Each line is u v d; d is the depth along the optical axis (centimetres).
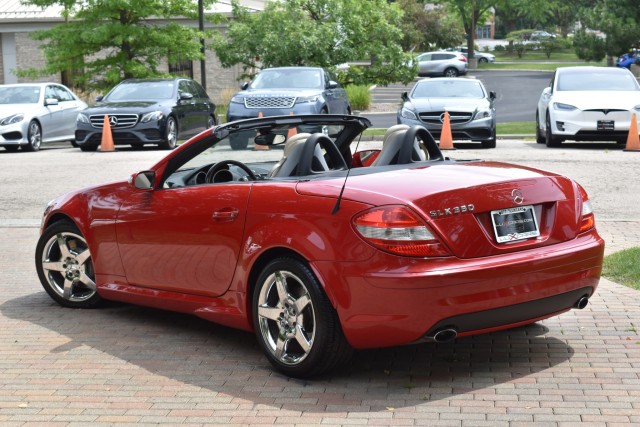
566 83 2038
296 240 535
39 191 1412
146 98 2266
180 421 488
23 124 2242
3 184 1496
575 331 642
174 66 3884
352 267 511
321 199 535
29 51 3966
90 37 2970
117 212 676
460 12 8869
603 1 4838
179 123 2258
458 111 1994
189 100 2342
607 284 775
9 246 1016
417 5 7462
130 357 607
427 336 508
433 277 497
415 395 519
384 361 584
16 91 2381
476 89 2141
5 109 2272
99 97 2283
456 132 2000
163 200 639
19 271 891
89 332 671
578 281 555
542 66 7038
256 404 510
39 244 746
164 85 2319
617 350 595
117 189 687
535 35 9556
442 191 516
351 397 518
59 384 554
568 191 570
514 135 2356
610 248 912
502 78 5628
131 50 3119
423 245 504
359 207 516
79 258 728
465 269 505
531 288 529
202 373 570
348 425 475
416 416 485
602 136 1892
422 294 497
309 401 513
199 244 610
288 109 2086
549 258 534
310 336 549
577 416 479
